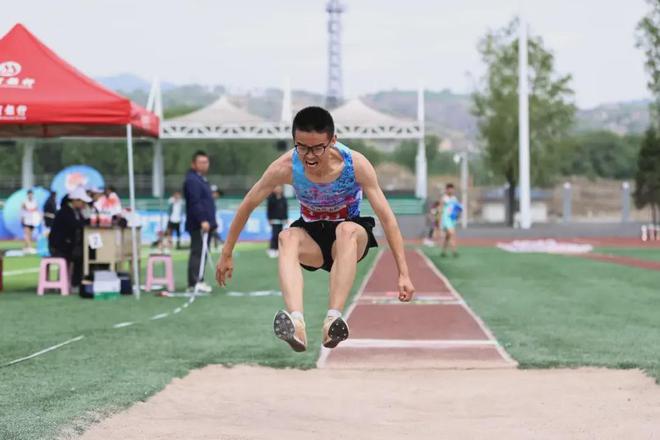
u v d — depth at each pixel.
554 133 71.25
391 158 131.88
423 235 56.44
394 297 18.72
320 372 10.37
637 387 9.23
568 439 7.07
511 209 71.69
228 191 75.19
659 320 14.70
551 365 10.53
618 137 165.88
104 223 19.44
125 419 7.71
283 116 64.38
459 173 132.38
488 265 29.39
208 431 7.33
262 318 15.18
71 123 18.06
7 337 12.73
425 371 10.41
